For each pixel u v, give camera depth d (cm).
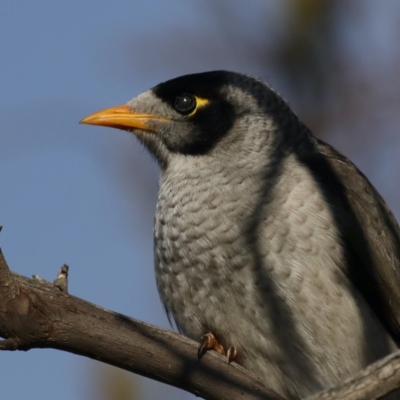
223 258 1070
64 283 902
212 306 1079
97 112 1246
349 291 1054
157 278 1142
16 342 873
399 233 1202
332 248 1050
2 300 859
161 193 1156
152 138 1223
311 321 1038
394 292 1132
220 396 990
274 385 1071
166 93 1223
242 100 1196
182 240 1099
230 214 1078
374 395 745
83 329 900
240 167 1130
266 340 1056
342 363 1041
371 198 1166
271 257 1046
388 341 1101
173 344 961
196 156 1178
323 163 1155
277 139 1174
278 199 1065
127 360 935
